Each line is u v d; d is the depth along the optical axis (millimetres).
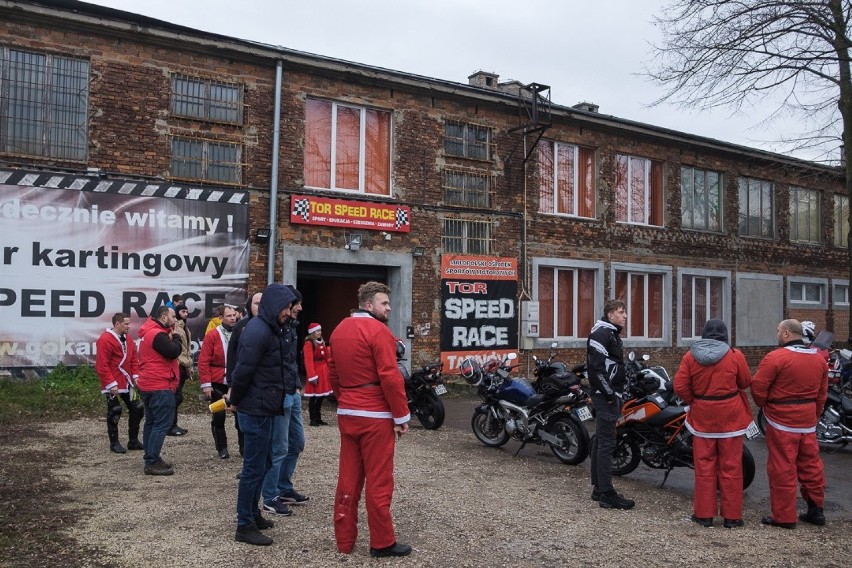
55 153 12312
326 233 14695
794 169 21453
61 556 5141
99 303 12461
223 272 13562
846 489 8008
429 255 16016
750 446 10477
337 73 14852
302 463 8305
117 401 8633
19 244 11859
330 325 17734
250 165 13898
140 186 12836
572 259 18312
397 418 5219
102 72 12633
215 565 5043
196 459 8375
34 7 11961
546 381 9047
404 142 15781
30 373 11898
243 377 5414
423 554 5363
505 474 8141
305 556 5262
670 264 20328
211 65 13609
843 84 14547
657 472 8578
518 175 17453
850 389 13461
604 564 5273
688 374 6461
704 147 20906
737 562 5406
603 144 19047
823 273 24578
